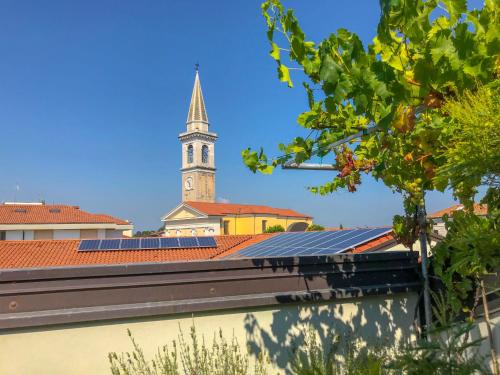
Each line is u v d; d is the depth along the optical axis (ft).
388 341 14.47
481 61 7.32
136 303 12.27
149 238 58.34
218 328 13.12
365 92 8.19
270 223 254.47
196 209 234.58
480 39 7.59
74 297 11.71
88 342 11.76
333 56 8.83
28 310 11.28
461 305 13.52
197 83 387.96
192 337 11.95
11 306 11.16
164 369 11.48
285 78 10.70
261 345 13.55
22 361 11.14
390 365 9.45
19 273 11.25
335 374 12.25
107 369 11.84
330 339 14.40
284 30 9.62
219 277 13.26
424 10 7.14
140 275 12.42
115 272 12.17
